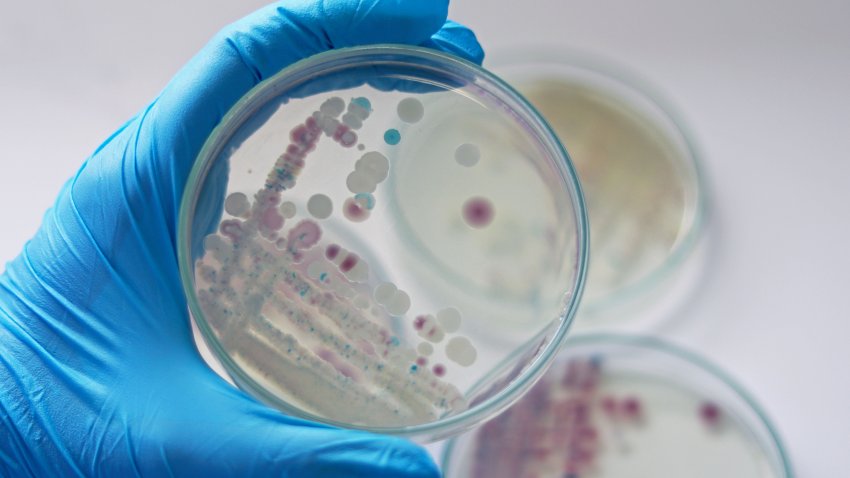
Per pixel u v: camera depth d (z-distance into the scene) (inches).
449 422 12.7
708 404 16.5
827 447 16.1
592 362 16.8
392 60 14.0
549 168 14.1
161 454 13.7
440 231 14.0
